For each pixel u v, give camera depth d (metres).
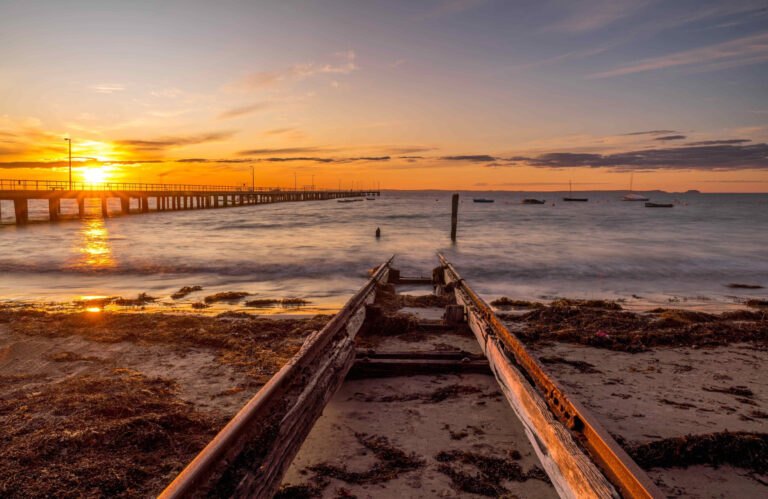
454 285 11.12
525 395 3.54
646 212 85.19
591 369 6.16
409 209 91.44
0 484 3.28
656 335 7.55
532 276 17.25
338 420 4.46
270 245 26.53
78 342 7.09
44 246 25.33
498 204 138.12
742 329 7.95
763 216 69.81
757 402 5.07
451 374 5.66
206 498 2.18
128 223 46.62
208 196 87.69
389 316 7.73
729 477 3.58
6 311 8.97
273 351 6.66
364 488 3.33
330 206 108.19
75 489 3.26
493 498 3.21
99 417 4.36
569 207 115.38
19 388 5.24
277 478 2.65
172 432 4.13
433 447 3.92
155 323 8.12
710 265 19.77
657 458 3.74
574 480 2.46
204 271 17.86
